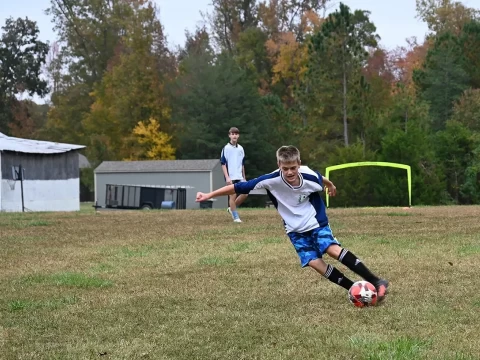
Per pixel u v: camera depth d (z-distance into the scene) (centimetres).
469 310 529
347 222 1345
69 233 1225
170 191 4372
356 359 403
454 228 1185
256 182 585
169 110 6194
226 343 444
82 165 7569
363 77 4925
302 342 444
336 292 617
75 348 437
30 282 700
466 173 4416
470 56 5666
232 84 5828
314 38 5012
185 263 819
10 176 2972
